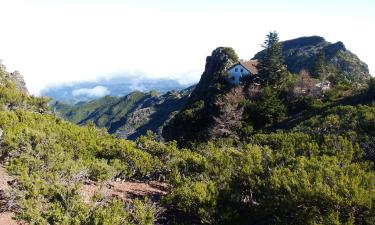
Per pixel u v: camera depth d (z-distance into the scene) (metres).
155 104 186.50
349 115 26.83
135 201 14.23
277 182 13.79
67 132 24.17
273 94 61.31
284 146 21.72
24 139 19.16
